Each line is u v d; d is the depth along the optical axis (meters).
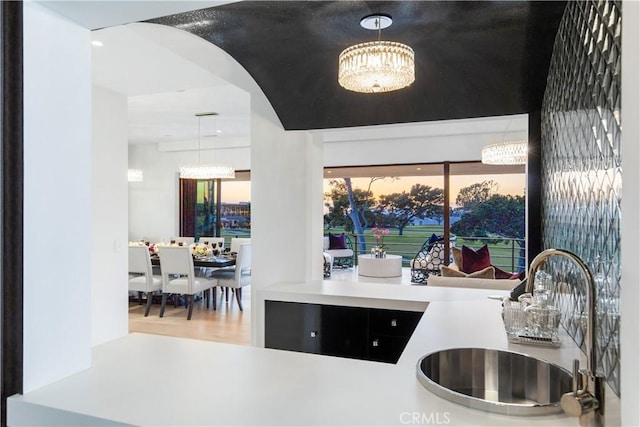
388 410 1.08
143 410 1.07
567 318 1.87
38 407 1.11
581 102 1.59
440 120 3.02
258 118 3.46
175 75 3.66
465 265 6.31
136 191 9.53
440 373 1.62
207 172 7.23
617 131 1.13
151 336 1.75
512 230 8.34
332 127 3.32
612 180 1.18
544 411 1.07
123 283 4.30
